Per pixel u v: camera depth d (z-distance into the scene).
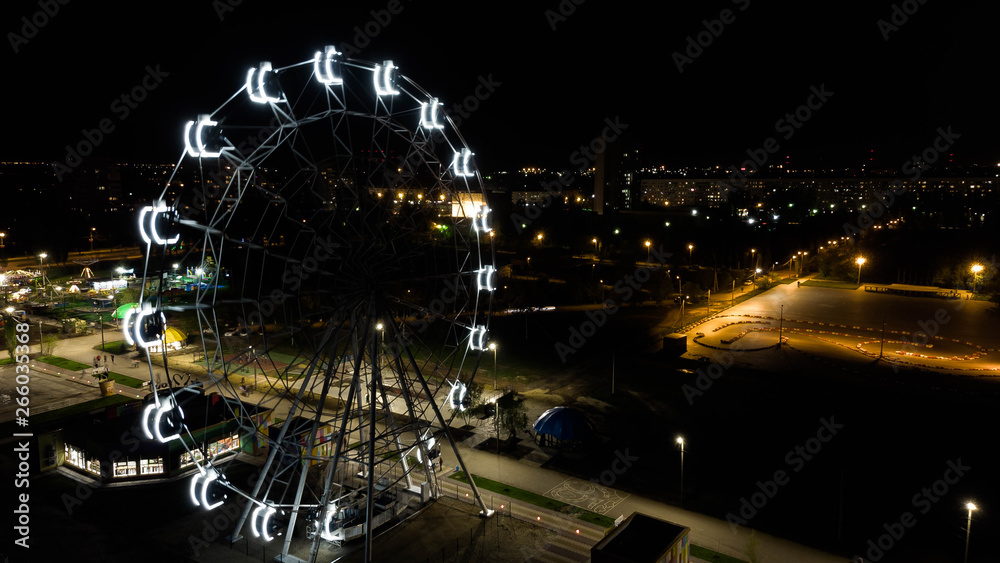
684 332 108.25
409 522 50.00
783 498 52.84
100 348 98.50
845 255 167.25
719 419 69.88
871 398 75.88
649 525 38.41
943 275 147.38
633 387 80.62
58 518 50.03
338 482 56.06
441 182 51.06
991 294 129.50
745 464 59.09
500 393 77.31
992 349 96.19
